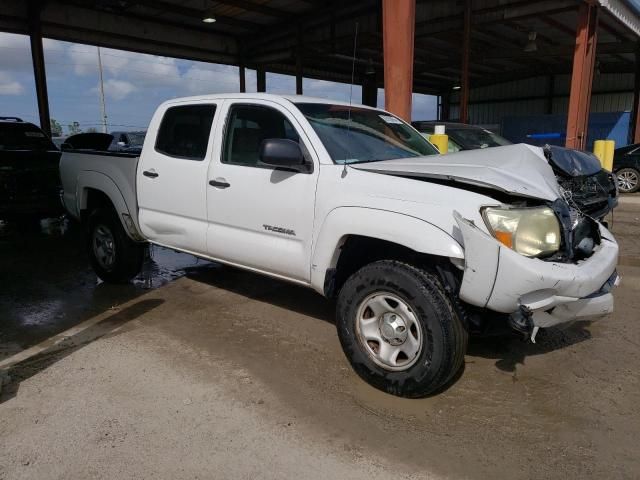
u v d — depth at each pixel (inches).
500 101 1387.8
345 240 138.3
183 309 196.4
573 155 252.4
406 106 327.0
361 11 688.4
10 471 104.2
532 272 111.4
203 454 109.8
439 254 117.9
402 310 127.3
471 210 118.0
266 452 110.6
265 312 192.7
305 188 146.7
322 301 205.2
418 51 950.4
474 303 117.8
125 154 207.8
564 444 113.4
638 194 555.8
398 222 125.0
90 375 143.6
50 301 207.0
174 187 186.2
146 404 128.5
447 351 120.9
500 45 922.7
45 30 647.1
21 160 331.3
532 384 139.5
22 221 388.8
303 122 153.5
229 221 168.9
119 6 663.8
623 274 241.3
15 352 159.0
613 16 620.7
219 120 175.6
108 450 110.8
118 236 215.3
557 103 1291.8
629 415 124.4
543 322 119.9
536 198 123.2
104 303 203.9
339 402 130.0
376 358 133.3
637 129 885.8
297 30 775.1
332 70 1102.4
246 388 136.5
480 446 112.8
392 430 118.6
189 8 689.6
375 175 135.5
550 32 829.8
